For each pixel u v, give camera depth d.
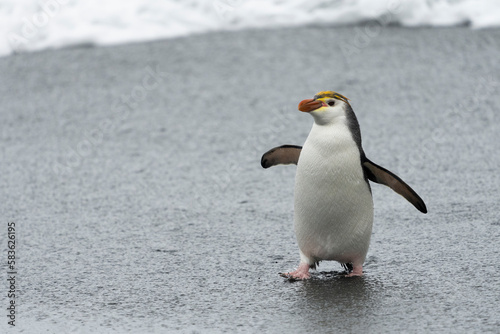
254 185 14.26
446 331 7.75
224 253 10.68
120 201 13.48
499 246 10.30
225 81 21.58
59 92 21.41
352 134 9.12
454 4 26.50
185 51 24.30
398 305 8.51
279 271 9.90
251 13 27.14
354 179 9.07
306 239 9.51
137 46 25.16
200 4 27.28
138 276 9.86
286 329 7.98
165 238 11.43
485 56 22.41
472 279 9.20
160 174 15.12
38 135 18.12
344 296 8.88
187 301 8.92
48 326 8.38
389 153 15.69
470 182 13.53
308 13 27.02
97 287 9.51
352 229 9.27
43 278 9.90
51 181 14.83
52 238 11.59
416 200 9.09
